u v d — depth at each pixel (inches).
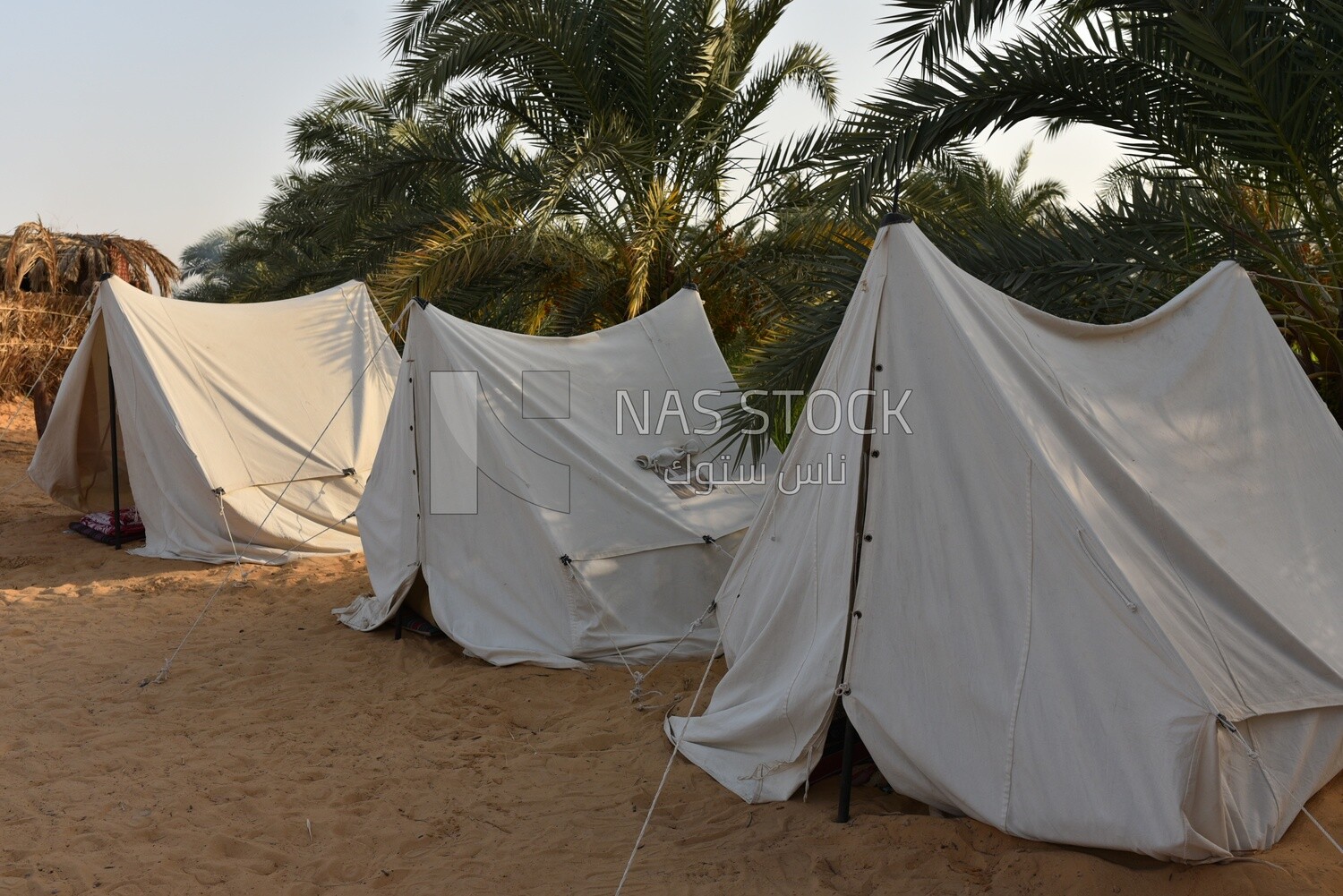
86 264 642.2
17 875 139.9
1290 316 224.7
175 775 174.2
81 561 338.6
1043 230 231.5
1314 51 196.1
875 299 154.2
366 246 494.9
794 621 166.9
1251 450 169.6
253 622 271.3
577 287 480.7
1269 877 121.6
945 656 142.8
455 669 230.8
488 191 469.4
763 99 478.6
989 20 223.5
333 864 143.5
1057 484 133.9
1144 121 223.6
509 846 149.0
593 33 437.4
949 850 136.5
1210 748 118.6
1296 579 154.5
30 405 650.2
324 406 365.7
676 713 200.4
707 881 135.9
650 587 239.5
